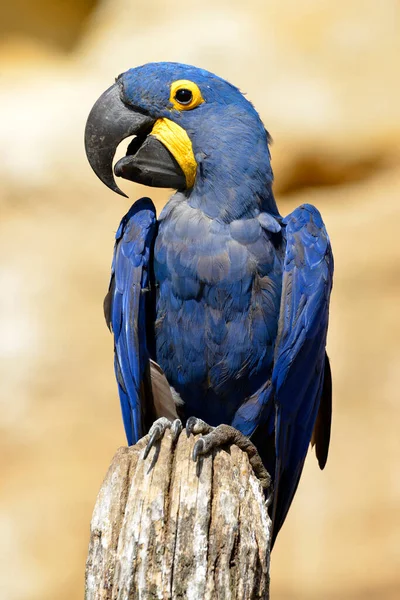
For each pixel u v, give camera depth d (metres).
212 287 6.95
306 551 12.95
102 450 14.15
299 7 17.05
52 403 14.24
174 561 5.25
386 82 16.34
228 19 16.95
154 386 6.98
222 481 5.50
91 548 5.39
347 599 12.76
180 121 7.16
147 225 7.11
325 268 7.12
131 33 17.47
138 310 6.97
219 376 7.08
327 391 7.76
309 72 16.39
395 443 13.07
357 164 16.00
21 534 13.78
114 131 7.27
